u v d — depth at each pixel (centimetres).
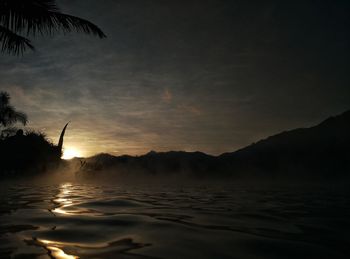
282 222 305
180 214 359
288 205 504
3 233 223
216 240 211
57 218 300
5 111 1386
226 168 4803
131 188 1027
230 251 182
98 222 278
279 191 993
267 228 267
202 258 165
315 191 1009
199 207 453
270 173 4547
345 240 217
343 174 3681
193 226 270
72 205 432
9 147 1548
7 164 1514
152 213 362
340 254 178
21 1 526
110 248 183
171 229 251
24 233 224
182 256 168
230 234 234
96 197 592
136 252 175
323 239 220
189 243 200
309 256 173
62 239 205
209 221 304
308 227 276
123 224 270
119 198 578
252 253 178
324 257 172
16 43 599
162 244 196
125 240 206
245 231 249
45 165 1711
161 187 1181
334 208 456
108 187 1055
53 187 955
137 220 297
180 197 675
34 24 559
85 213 344
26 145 1639
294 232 248
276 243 205
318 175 3962
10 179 1498
